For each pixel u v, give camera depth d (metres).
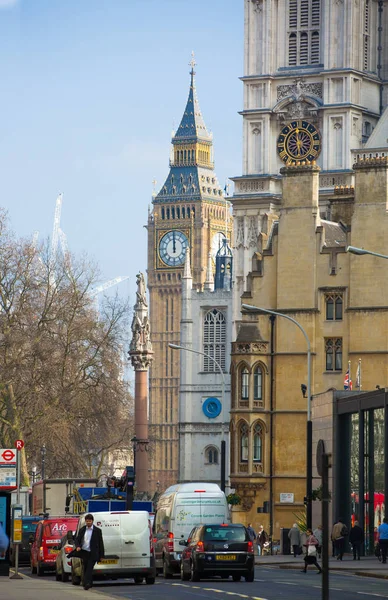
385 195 175.88
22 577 96.00
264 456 175.50
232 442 176.50
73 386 185.62
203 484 106.38
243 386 176.38
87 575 78.56
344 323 175.62
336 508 139.75
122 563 86.94
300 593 77.50
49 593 73.56
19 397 182.38
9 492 97.06
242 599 72.50
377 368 174.12
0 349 184.00
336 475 140.25
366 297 175.00
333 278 176.25
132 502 120.44
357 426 135.75
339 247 176.50
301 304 176.75
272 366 176.62
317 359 176.00
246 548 92.62
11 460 112.88
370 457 130.25
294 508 173.88
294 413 175.00
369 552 130.00
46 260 192.62
